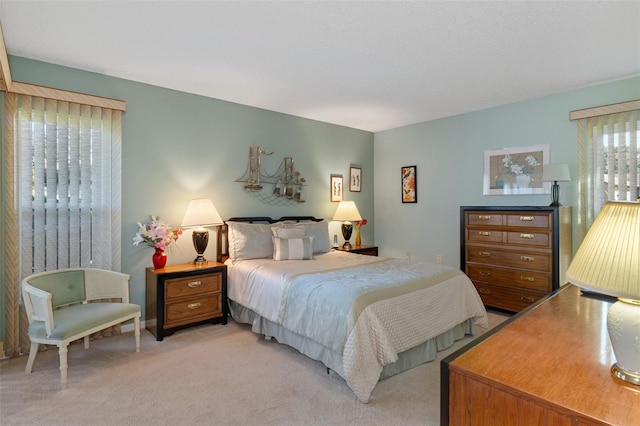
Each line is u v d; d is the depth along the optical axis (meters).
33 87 2.83
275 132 4.51
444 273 2.99
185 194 3.75
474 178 4.50
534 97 3.94
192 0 2.07
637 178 3.29
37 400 2.12
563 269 3.46
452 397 1.09
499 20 2.29
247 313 3.39
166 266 3.51
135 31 2.44
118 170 3.29
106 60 2.92
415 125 5.16
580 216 3.63
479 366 1.08
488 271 3.87
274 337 3.05
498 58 2.88
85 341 2.89
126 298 2.88
